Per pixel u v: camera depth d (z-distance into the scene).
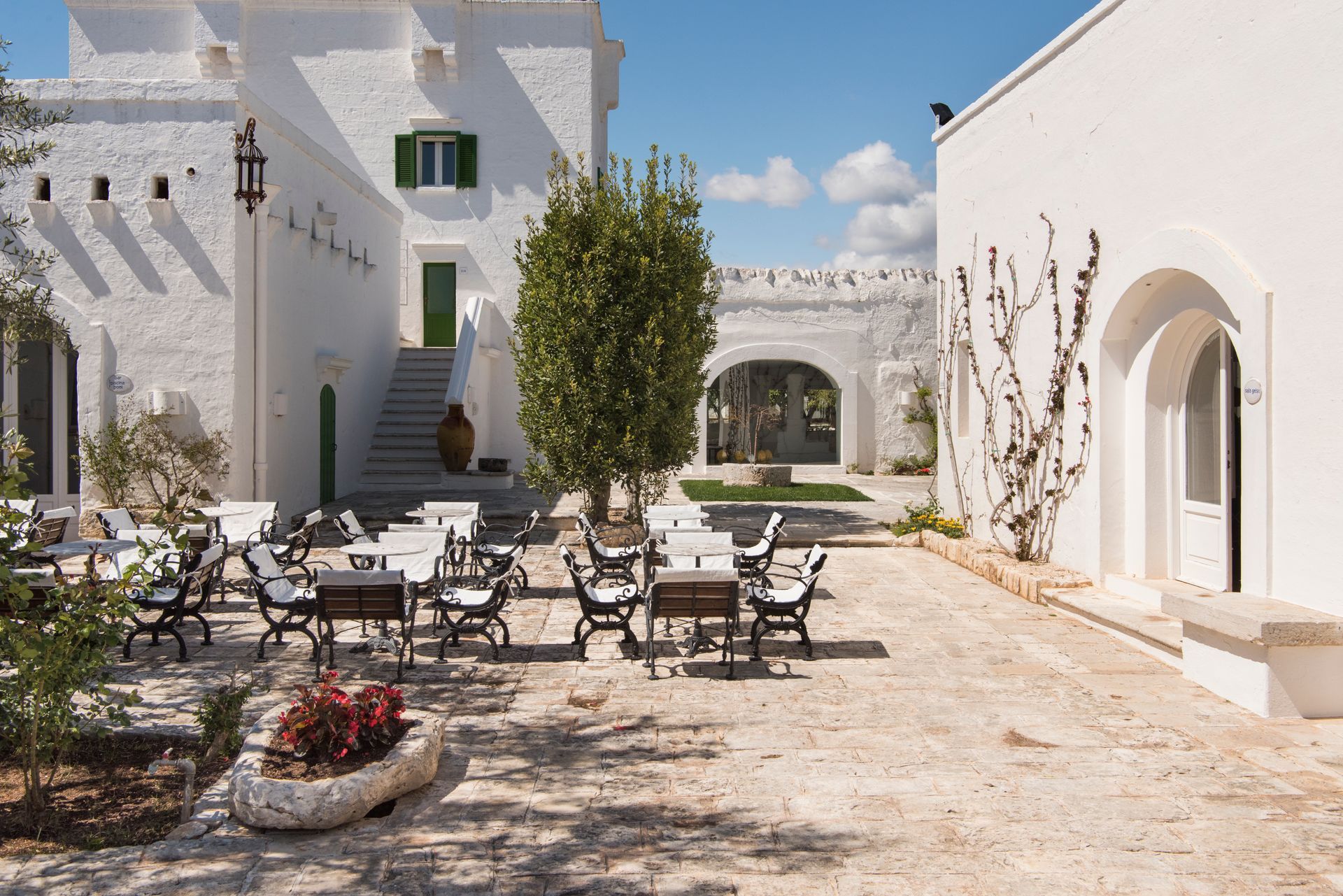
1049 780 5.25
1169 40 8.17
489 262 23.14
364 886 4.12
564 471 13.16
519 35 23.02
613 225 12.79
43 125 7.43
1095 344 9.46
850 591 10.34
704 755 5.64
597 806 4.94
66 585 5.16
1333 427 6.28
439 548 8.54
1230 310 7.30
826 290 25.17
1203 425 8.70
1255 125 7.05
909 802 4.98
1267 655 6.20
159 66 22.45
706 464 25.08
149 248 12.86
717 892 4.07
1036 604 9.63
